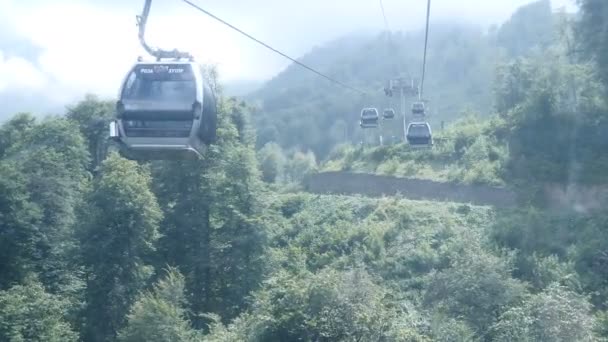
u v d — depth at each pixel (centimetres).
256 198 4466
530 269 2980
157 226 4278
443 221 3938
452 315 2600
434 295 2755
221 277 4281
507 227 3500
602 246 3152
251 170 4488
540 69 5650
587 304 2411
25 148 5288
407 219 4106
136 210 4088
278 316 2561
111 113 6081
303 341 2458
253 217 4328
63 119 5622
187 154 1825
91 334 3856
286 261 4116
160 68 1795
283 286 2667
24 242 4231
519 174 4575
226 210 4388
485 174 4706
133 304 3750
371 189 5497
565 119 4831
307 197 5228
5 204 4231
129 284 3959
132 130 1778
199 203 4462
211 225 4488
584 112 4878
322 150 10112
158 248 4394
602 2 4875
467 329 2462
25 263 4178
